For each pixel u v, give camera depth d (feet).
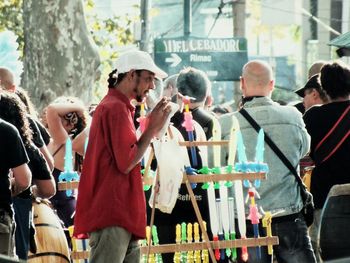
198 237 51.39
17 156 47.85
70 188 50.65
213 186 51.21
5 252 47.62
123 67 47.39
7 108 50.75
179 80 55.36
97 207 46.75
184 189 52.01
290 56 296.10
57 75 129.29
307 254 52.70
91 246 47.44
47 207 54.08
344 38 99.96
